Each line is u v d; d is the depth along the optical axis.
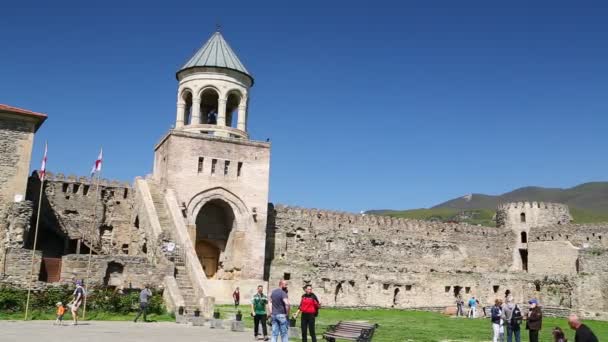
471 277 64.44
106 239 50.22
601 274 61.03
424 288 61.75
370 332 21.08
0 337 21.09
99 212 50.12
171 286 35.62
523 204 71.38
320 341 23.81
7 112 41.50
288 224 57.12
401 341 26.36
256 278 49.41
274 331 18.84
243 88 52.91
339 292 56.59
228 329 27.22
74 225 48.88
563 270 65.81
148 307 33.88
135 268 36.81
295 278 54.16
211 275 52.16
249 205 50.38
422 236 64.94
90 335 22.58
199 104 51.47
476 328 36.72
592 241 64.81
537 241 69.00
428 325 38.00
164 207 46.88
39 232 47.47
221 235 51.44
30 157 42.06
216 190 49.28
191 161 48.75
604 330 44.47
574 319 15.95
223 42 53.97
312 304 19.48
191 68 51.75
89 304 33.00
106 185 50.91
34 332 23.27
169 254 39.81
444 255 65.75
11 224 38.66
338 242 59.47
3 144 41.31
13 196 40.94
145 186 48.72
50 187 48.56
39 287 33.78
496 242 69.94
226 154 50.28
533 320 22.78
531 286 66.50
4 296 31.94
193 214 47.81
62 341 20.38
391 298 59.53
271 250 55.59
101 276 36.09
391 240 62.69
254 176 51.09
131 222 50.47
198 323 29.34
